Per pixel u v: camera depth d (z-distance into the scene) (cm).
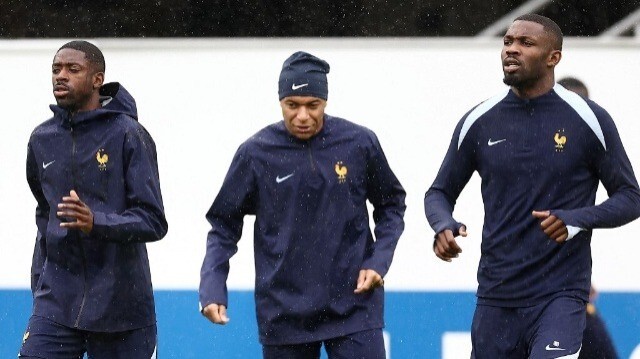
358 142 2309
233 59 2981
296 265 2289
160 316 2950
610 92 2936
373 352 2281
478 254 2939
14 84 2973
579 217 2117
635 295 2922
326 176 2286
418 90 2964
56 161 2306
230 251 2352
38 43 2978
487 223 2223
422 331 2928
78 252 2294
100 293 2295
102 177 2295
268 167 2295
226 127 2973
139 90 2977
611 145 2175
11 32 3794
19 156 2964
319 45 2980
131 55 2977
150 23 3894
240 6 3928
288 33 3947
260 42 2986
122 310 2312
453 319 2928
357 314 2291
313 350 2322
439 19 3862
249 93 2977
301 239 2288
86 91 2294
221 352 2953
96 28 3841
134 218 2253
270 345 2314
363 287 2253
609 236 2933
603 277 2930
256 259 2323
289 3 3928
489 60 2966
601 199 2955
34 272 2383
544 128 2186
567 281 2167
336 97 2967
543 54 2181
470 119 2236
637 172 2923
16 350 2950
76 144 2302
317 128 2289
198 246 2953
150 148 2339
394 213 2355
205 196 2959
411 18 3859
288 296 2291
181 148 2967
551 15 3822
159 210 2297
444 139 2958
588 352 2538
